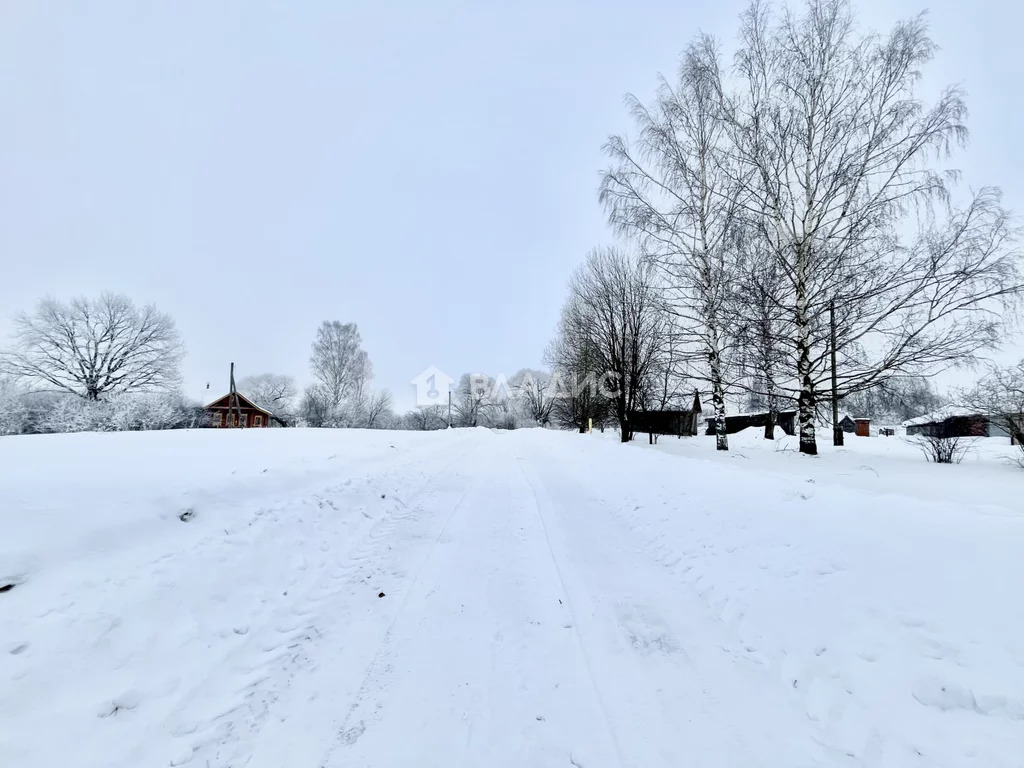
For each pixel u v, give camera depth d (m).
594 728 2.19
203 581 3.30
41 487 4.01
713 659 2.76
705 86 13.25
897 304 11.36
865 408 14.20
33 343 31.97
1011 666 2.10
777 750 2.03
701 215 13.56
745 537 4.20
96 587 2.85
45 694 2.11
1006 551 2.79
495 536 5.16
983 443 16.59
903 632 2.51
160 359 36.50
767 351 12.70
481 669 2.66
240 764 1.94
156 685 2.37
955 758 1.84
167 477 4.93
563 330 31.28
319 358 49.28
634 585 3.83
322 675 2.59
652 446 16.53
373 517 5.77
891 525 3.48
